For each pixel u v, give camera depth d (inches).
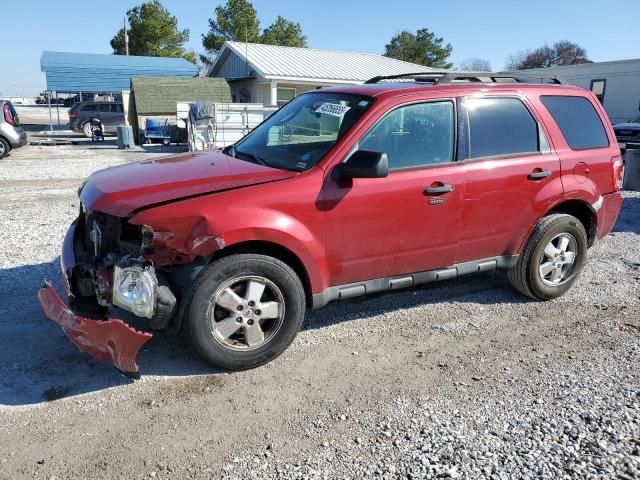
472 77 190.5
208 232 134.7
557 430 125.1
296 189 147.0
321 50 1231.5
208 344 142.9
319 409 133.6
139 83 970.7
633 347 167.2
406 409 133.9
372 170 144.0
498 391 142.3
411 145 165.3
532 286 197.2
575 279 207.9
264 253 149.7
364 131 157.6
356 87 181.5
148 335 130.0
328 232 152.4
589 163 200.4
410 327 180.2
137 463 113.3
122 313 157.9
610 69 1039.0
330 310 192.5
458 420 129.3
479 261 184.9
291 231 145.3
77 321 132.2
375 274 165.0
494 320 186.9
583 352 164.4
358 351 163.3
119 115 1109.7
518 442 120.9
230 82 1200.2
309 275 152.1
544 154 190.1
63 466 112.0
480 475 110.3
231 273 141.6
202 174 151.7
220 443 120.1
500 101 183.5
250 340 148.2
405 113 164.9
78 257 152.0
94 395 137.3
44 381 142.6
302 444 120.3
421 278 174.1
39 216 331.3
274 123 189.2
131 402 134.8
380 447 119.3
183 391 140.0
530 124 188.9
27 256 243.8
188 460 114.5
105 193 142.6
